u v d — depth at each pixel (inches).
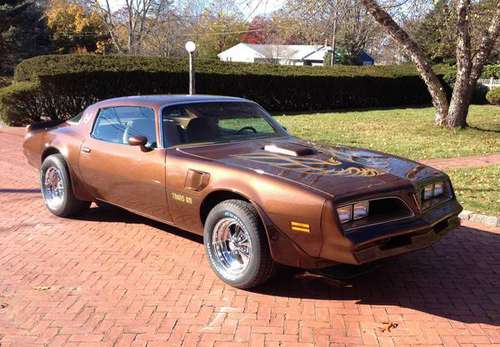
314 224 157.2
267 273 173.3
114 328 155.8
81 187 248.2
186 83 831.7
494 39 589.3
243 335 151.2
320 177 169.8
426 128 639.8
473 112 971.3
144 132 216.2
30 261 208.7
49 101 709.9
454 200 193.5
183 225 201.6
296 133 609.3
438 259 212.5
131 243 227.6
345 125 702.5
